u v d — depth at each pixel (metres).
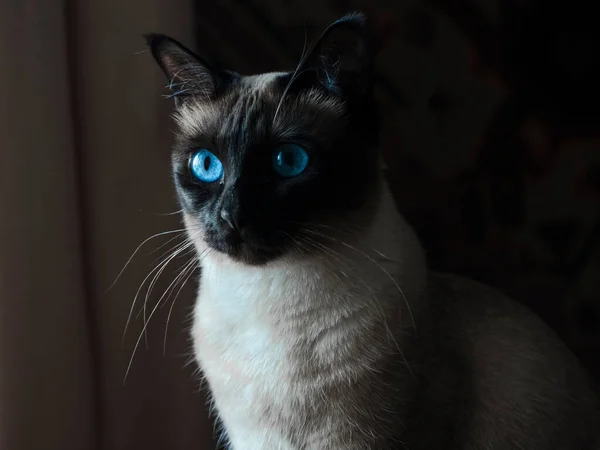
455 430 0.44
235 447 0.45
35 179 0.42
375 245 0.43
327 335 0.42
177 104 0.46
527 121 0.64
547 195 0.64
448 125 0.64
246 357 0.43
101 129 0.48
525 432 0.45
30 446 0.43
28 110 0.42
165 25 0.51
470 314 0.47
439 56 0.63
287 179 0.42
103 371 0.51
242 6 0.60
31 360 0.43
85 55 0.47
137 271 0.51
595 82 0.63
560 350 0.48
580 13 0.62
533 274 0.65
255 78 0.46
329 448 0.42
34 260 0.43
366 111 0.44
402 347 0.42
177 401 0.55
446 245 0.65
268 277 0.43
